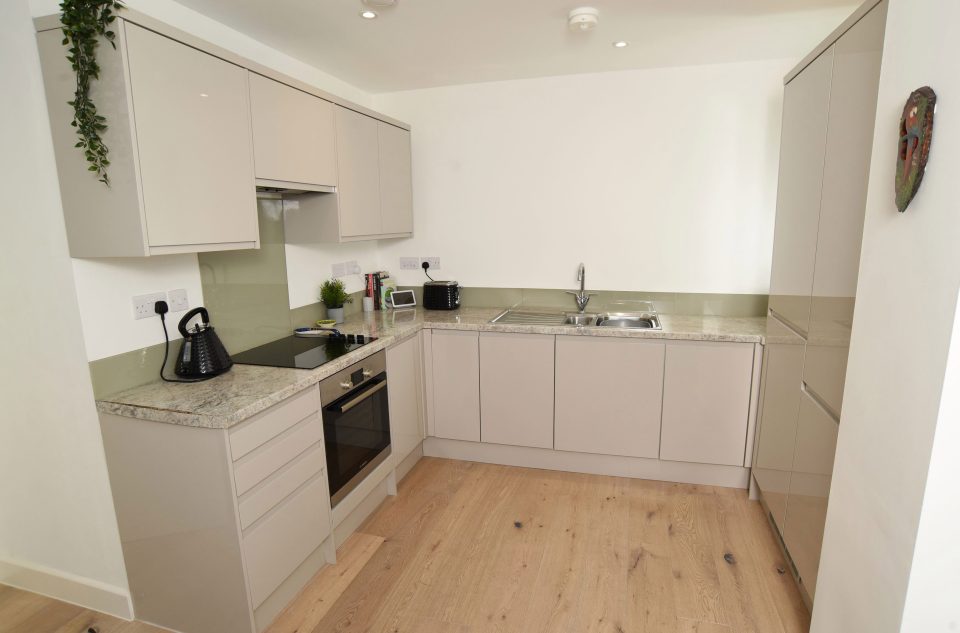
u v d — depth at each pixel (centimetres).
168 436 167
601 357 276
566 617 189
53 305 172
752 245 303
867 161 143
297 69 282
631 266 325
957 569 106
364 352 238
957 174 98
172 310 205
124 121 153
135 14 153
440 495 275
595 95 314
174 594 183
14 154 165
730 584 204
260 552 177
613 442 285
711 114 297
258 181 208
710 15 228
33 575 204
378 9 217
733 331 264
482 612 192
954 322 98
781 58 283
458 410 307
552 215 334
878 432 125
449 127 344
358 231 283
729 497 268
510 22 234
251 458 172
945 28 102
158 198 164
